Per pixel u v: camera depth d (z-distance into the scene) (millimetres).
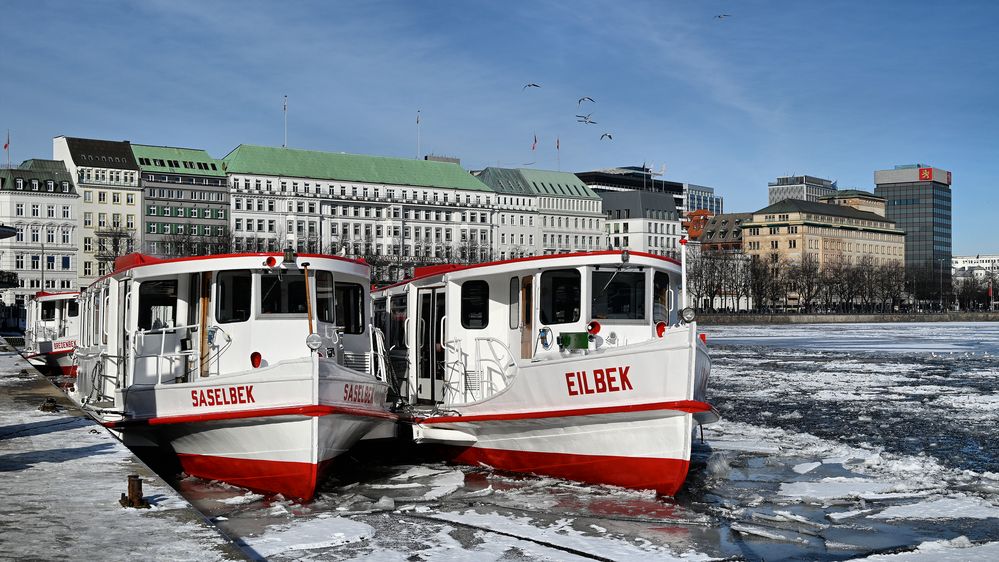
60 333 50719
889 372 57750
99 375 25547
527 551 16125
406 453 25141
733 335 121000
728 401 41188
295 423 19203
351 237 173875
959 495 20984
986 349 85188
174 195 157125
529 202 194250
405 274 176750
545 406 20844
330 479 22375
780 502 20422
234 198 162375
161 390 21188
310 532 17109
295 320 21688
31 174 148750
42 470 17406
